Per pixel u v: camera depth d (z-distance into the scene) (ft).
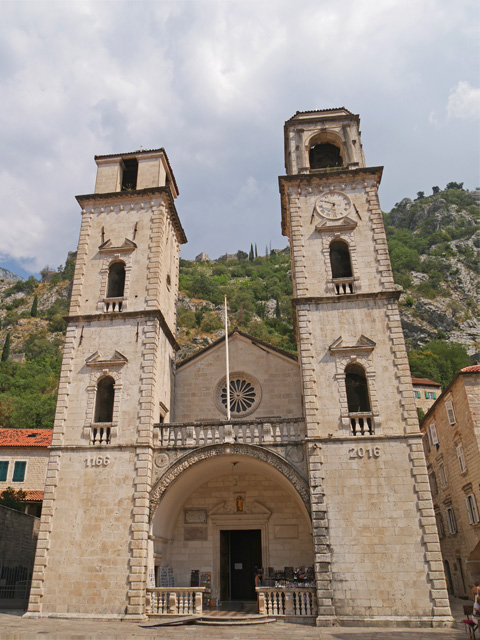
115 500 83.92
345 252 107.76
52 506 84.53
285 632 66.18
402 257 533.96
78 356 96.27
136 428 88.69
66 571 80.07
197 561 97.60
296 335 105.70
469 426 111.75
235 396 111.24
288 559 96.12
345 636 62.69
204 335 408.87
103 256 105.81
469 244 540.11
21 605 104.06
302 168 108.88
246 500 101.04
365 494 79.56
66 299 615.16
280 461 85.20
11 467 162.40
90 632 63.82
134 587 77.77
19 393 333.01
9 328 539.29
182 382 113.39
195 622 74.02
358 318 93.04
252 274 621.31
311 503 79.92
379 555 75.66
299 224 102.73
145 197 110.11
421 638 60.75
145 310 97.91
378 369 88.48
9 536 113.70
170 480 85.92
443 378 347.97
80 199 111.04
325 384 88.17
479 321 442.91
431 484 150.61
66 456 88.12
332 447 83.10
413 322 442.09
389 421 84.48
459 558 126.41
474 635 59.82
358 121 116.16
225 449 87.45
